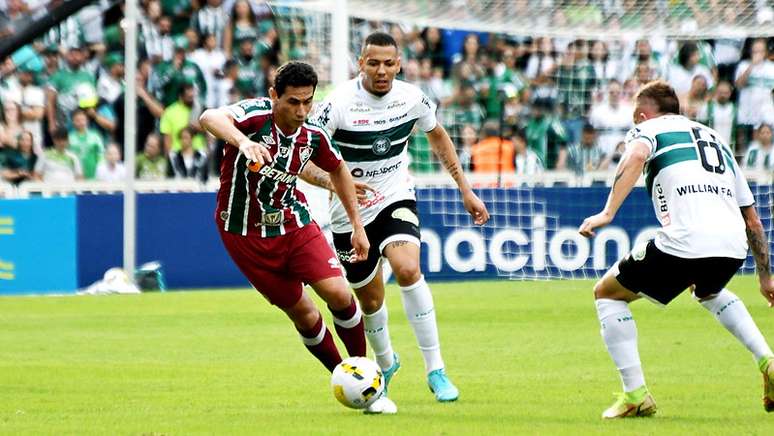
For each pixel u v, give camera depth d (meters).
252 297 41.69
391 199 21.69
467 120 56.91
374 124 21.33
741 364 25.59
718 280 18.81
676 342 29.22
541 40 57.75
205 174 52.00
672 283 18.69
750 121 55.88
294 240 19.78
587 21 53.00
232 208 19.61
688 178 18.64
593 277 47.66
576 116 57.16
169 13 54.91
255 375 24.70
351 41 59.31
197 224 46.03
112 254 45.91
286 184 19.44
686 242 18.41
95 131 53.72
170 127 52.34
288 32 57.00
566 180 52.50
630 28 53.03
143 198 45.91
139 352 28.56
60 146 52.59
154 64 53.72
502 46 58.44
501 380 23.72
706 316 34.50
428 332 21.19
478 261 47.28
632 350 18.86
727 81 56.12
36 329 33.38
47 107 53.03
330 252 20.00
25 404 21.11
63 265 45.53
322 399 21.44
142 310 38.06
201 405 20.80
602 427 17.89
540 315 35.34
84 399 21.66
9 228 45.34
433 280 47.00
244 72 55.59
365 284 21.77
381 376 19.44
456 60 58.03
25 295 44.38
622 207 47.53
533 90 57.16
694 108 55.94
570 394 21.78
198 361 26.94
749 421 18.47
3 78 52.69
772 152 54.28
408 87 21.75
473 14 52.09
